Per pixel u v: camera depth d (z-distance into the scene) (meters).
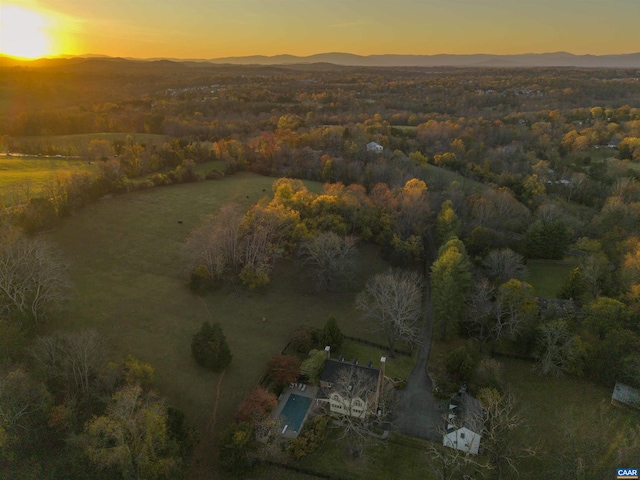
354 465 58.44
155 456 49.94
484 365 71.38
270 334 80.56
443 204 115.75
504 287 80.56
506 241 109.81
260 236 94.00
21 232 86.50
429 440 62.59
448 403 68.38
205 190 130.38
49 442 53.44
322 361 70.25
